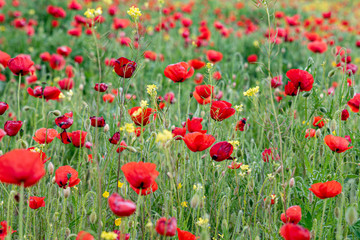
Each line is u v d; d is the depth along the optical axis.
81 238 2.06
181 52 8.06
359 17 15.22
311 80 3.05
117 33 8.06
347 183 2.85
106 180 3.15
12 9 12.22
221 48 9.13
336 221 2.68
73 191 2.77
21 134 3.17
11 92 5.86
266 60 7.96
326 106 3.80
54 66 6.23
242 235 2.46
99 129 3.63
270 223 2.55
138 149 2.75
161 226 1.92
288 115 3.70
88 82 6.66
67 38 9.05
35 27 11.09
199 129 2.76
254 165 3.15
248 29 10.24
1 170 1.76
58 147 3.71
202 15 13.71
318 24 9.88
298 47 9.49
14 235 2.92
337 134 3.34
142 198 2.57
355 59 8.62
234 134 3.21
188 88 5.68
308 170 2.98
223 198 2.77
